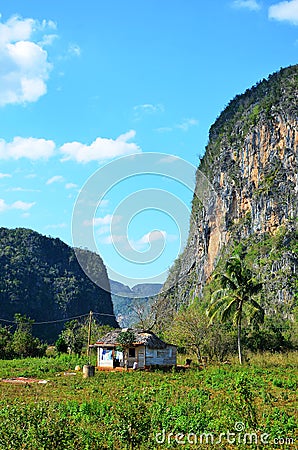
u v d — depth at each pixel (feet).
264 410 64.54
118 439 42.09
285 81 423.23
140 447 39.99
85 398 77.00
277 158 388.37
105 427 48.26
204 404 64.95
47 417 39.91
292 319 260.21
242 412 43.88
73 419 53.78
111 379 105.91
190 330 160.76
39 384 96.22
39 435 36.91
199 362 151.84
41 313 363.76
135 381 101.71
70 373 121.90
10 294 353.92
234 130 449.48
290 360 151.84
